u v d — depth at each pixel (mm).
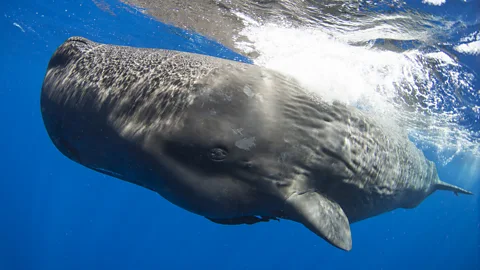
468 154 24062
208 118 3680
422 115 12586
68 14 15062
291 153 4008
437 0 6590
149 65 3953
